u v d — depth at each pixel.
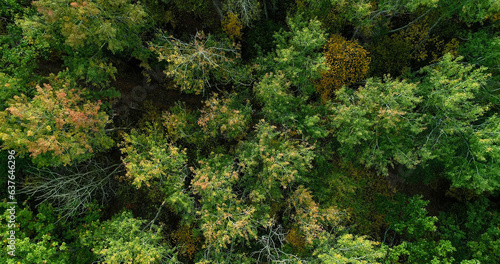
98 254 14.62
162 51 16.67
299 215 15.77
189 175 19.39
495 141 12.97
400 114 13.66
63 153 13.45
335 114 16.14
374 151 15.68
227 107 16.27
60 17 11.76
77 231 15.41
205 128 16.81
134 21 12.80
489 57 15.55
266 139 15.22
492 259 15.09
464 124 14.09
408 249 16.67
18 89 13.38
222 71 17.41
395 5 16.06
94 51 15.49
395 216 17.17
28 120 12.17
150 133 17.08
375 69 19.39
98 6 11.85
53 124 12.36
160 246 14.45
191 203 14.88
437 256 15.39
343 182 18.12
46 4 10.88
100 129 13.86
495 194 19.06
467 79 13.41
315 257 15.70
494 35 16.53
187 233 18.44
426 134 16.56
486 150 13.23
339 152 17.58
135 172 13.86
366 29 19.34
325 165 18.70
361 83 18.89
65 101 12.41
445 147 15.27
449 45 18.72
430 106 15.83
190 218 15.73
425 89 15.39
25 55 14.18
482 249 15.09
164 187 17.27
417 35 19.55
